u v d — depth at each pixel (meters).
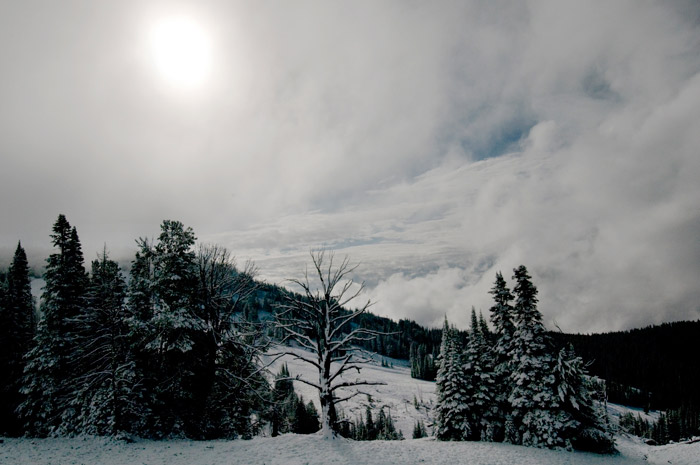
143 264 28.11
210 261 28.80
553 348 32.19
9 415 27.08
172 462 17.55
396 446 23.83
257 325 26.80
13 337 28.27
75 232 31.30
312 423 61.69
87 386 23.94
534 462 24.00
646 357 172.38
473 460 22.72
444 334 37.09
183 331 24.47
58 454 19.20
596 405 35.25
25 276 30.73
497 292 35.81
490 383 33.94
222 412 27.61
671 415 92.94
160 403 24.64
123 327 26.05
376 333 22.27
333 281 23.84
